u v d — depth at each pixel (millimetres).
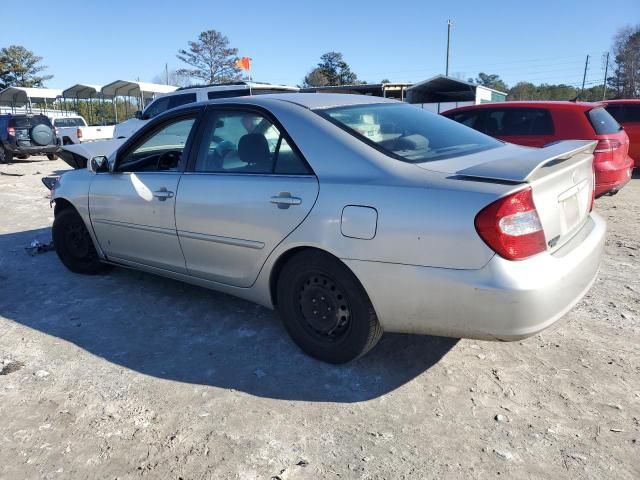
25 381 3082
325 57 56062
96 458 2420
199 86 12383
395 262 2654
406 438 2508
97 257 4738
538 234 2490
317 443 2486
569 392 2824
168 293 4406
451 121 3801
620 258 5086
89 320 3920
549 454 2369
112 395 2922
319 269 2984
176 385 3010
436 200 2543
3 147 16969
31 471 2348
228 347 3445
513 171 2512
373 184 2748
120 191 4098
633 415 2617
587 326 3570
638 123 10617
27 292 4527
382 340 3459
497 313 2445
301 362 3221
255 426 2623
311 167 3012
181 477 2287
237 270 3428
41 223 7320
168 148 4000
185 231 3635
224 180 3387
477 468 2297
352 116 3264
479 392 2855
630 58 52125
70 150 7449
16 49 48750
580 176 3092
